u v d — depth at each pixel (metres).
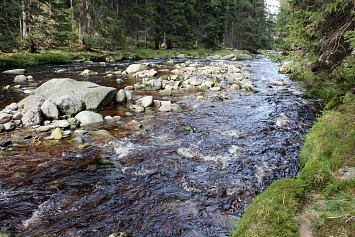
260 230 2.25
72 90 8.30
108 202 3.54
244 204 3.48
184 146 5.59
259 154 5.15
